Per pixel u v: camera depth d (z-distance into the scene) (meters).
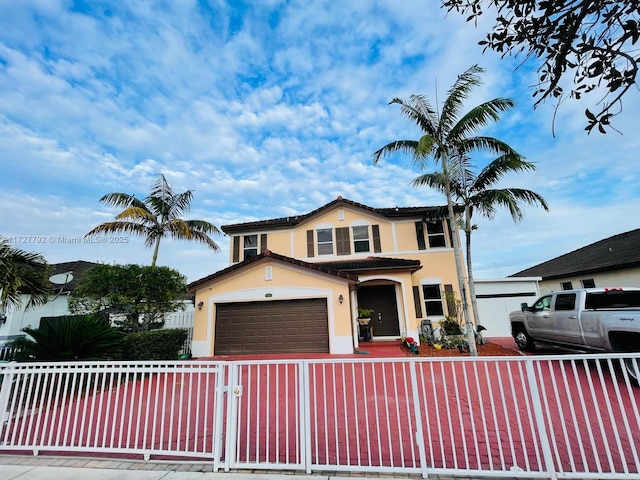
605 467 3.47
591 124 2.39
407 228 16.48
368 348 12.46
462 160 12.35
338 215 17.36
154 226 14.84
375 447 4.11
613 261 15.72
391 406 5.62
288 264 12.63
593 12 2.29
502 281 16.80
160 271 11.49
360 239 16.86
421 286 15.45
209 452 4.04
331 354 11.46
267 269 12.73
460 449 4.00
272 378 8.27
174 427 5.07
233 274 12.87
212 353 12.21
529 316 10.04
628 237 18.23
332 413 5.36
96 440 3.98
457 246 11.30
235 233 18.27
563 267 19.77
